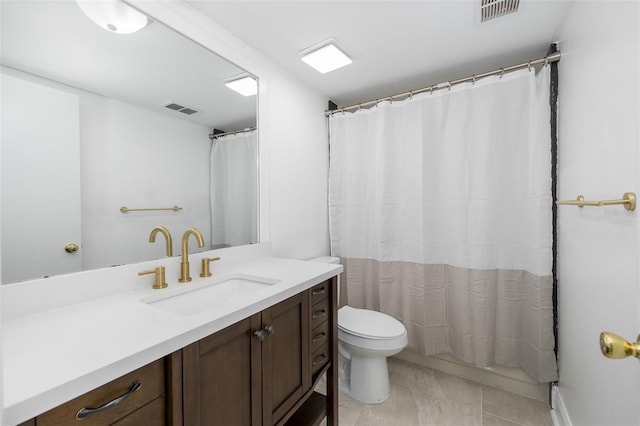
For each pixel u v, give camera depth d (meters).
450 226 1.94
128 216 1.19
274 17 1.44
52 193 0.97
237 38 1.61
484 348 1.80
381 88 2.25
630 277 0.78
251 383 0.97
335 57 1.76
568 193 1.40
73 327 0.78
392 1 1.32
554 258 1.63
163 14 1.26
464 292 1.87
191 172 1.43
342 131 2.36
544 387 1.74
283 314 1.14
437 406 1.70
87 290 1.01
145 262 1.19
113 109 1.14
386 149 2.13
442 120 1.94
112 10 1.12
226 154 1.59
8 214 0.87
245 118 1.68
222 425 0.87
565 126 1.46
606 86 0.95
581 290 1.20
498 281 1.81
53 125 0.98
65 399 0.54
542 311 1.63
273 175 1.85
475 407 1.69
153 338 0.71
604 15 0.97
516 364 1.77
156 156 1.29
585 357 1.15
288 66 1.91
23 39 0.91
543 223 1.63
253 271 1.43
